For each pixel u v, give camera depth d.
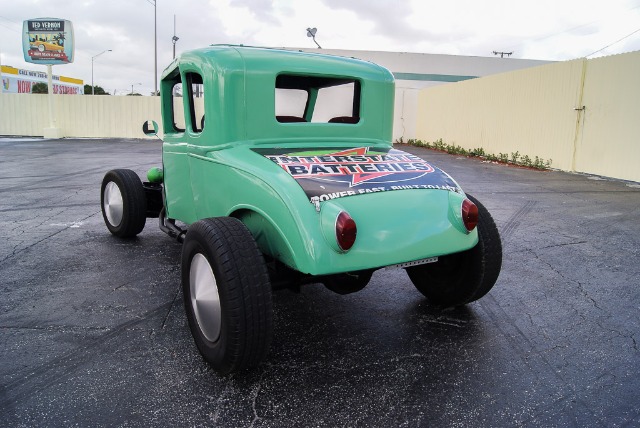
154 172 5.54
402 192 2.96
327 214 2.61
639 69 10.58
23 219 6.66
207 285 2.75
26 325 3.44
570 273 4.71
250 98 3.26
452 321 3.63
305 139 3.49
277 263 3.14
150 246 5.40
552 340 3.34
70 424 2.39
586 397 2.68
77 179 10.43
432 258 3.07
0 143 20.55
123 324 3.49
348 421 2.45
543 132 13.66
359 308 3.87
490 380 2.84
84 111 25.17
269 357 3.08
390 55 33.78
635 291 4.25
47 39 23.83
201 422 2.42
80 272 4.54
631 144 10.87
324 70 3.51
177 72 3.89
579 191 9.55
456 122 18.91
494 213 7.42
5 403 2.54
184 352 3.10
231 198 3.18
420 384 2.79
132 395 2.63
